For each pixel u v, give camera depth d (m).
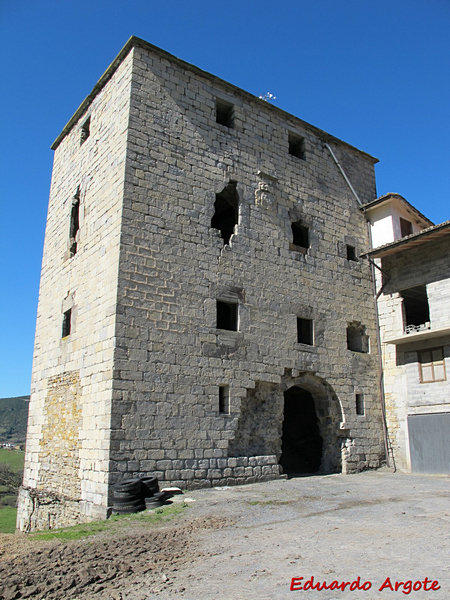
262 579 6.55
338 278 21.55
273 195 20.05
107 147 17.52
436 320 20.14
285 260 19.69
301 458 23.44
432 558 7.14
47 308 20.34
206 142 18.31
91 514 13.84
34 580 6.72
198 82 18.70
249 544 8.53
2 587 6.37
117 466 13.62
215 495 13.87
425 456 19.56
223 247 17.78
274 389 18.22
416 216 24.25
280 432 18.00
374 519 10.27
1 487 55.97
